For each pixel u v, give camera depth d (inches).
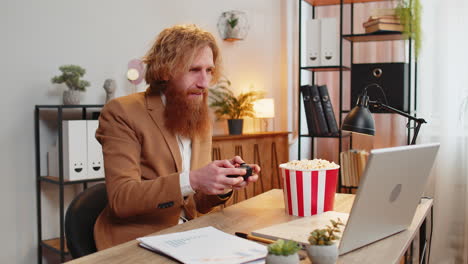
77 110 106.5
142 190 53.8
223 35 144.1
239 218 55.1
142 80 114.6
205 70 62.3
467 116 131.2
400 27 134.9
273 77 167.2
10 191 97.0
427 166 48.6
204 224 52.4
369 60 159.0
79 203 58.9
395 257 41.1
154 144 61.2
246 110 140.7
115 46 113.3
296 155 179.0
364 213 41.2
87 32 107.6
